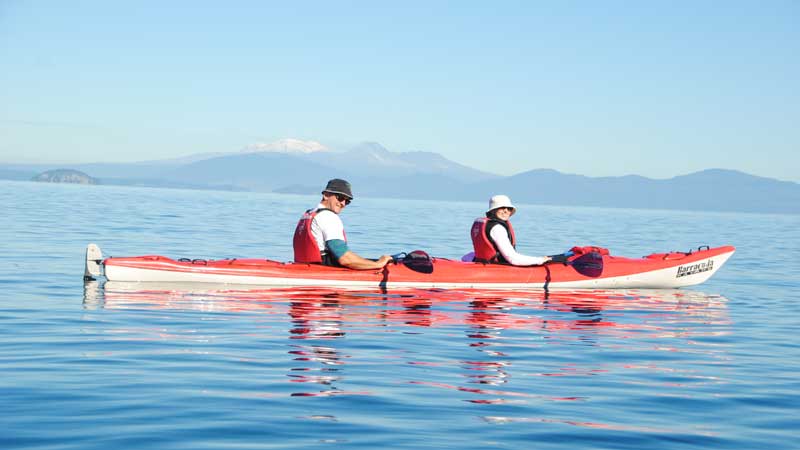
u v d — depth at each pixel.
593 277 11.59
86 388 4.90
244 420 4.30
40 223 23.83
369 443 3.95
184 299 9.19
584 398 5.04
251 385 5.10
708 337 7.74
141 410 4.43
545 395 5.08
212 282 10.50
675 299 10.91
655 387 5.41
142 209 39.88
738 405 4.98
